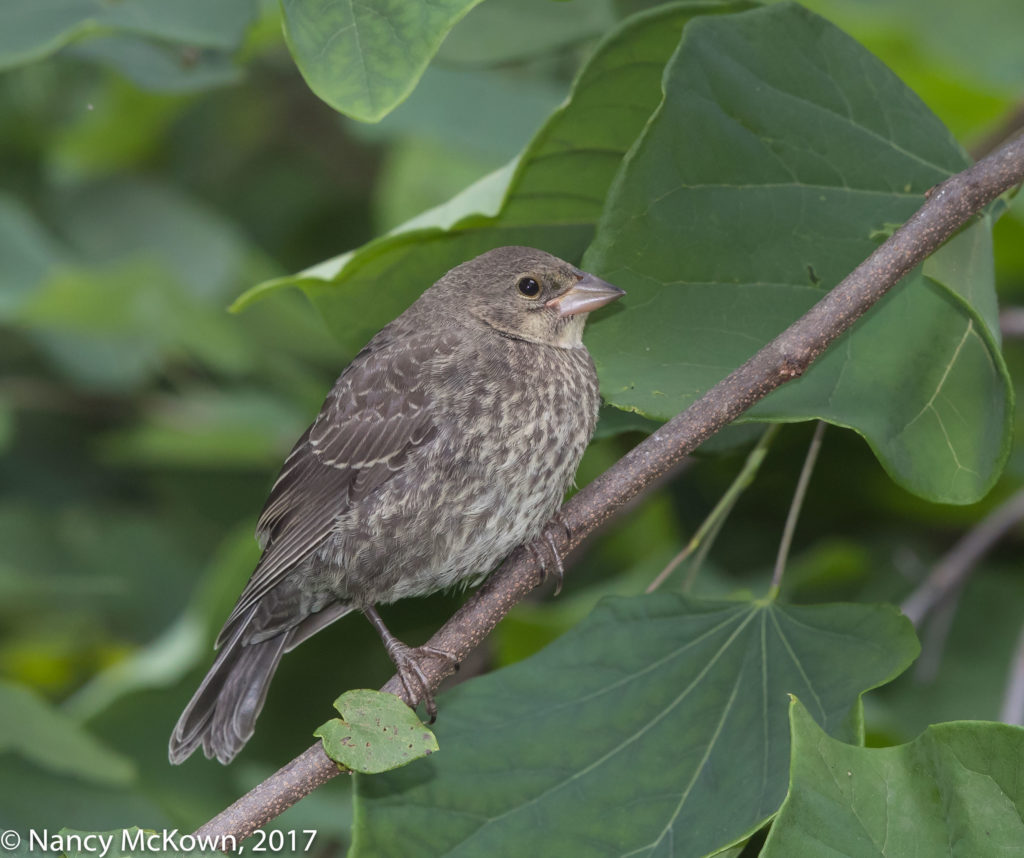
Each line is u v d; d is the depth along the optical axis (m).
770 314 6.56
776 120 6.51
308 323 11.38
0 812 9.32
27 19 7.38
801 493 6.77
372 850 5.98
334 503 7.90
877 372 6.34
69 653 12.77
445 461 7.77
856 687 6.09
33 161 14.01
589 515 6.59
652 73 6.77
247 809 5.89
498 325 8.03
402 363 7.99
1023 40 10.93
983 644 10.54
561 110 6.71
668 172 6.42
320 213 14.36
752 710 6.22
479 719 6.37
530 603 10.76
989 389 6.24
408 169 11.73
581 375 8.03
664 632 6.56
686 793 6.05
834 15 11.06
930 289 6.41
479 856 5.98
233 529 12.70
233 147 14.59
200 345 11.91
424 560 7.87
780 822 5.21
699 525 11.36
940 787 5.38
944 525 11.13
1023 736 5.36
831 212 6.55
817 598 10.83
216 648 7.73
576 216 7.50
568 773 6.18
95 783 9.62
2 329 13.18
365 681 10.33
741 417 6.29
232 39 7.55
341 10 5.28
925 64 11.05
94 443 13.12
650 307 6.57
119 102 13.59
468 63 8.73
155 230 13.39
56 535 12.38
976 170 6.03
